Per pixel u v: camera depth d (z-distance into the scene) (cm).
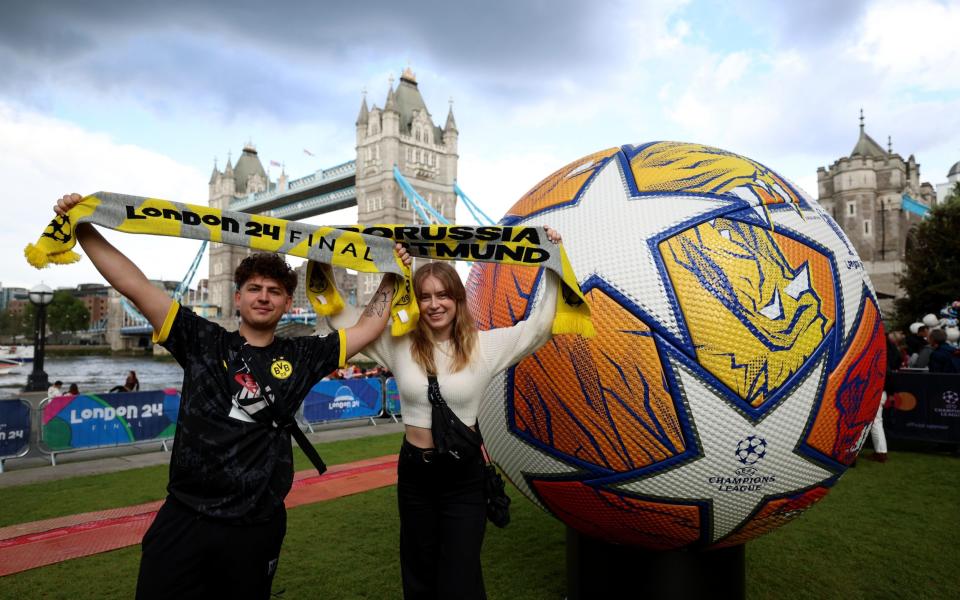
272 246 237
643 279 259
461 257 255
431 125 8800
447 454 231
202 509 201
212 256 11538
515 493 612
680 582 293
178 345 218
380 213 8156
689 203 273
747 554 423
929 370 855
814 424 262
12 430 755
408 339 246
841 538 455
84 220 212
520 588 364
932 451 816
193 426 206
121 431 849
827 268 273
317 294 250
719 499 263
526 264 245
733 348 251
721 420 252
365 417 1144
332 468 717
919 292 2820
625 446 262
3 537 465
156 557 200
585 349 262
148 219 222
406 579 247
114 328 11506
